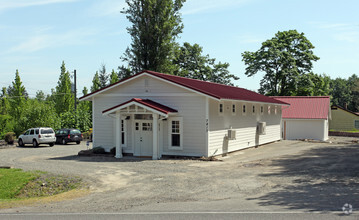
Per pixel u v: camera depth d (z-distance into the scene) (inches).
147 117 896.3
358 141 1455.5
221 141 900.6
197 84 971.9
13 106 1942.7
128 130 929.5
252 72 2208.4
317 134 1612.9
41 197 522.9
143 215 363.9
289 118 1659.7
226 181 550.9
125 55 1760.6
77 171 688.4
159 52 1702.8
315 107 1694.1
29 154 1050.1
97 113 984.9
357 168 649.6
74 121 1690.5
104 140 972.6
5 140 1440.7
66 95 2123.5
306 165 700.7
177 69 1851.6
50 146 1350.9
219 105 893.8
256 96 1255.5
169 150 866.1
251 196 444.8
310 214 340.8
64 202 465.4
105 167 731.4
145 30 1699.1
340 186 487.5
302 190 468.1
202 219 337.4
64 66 2250.2
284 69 2079.2
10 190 582.9
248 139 1093.8
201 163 759.1
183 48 2285.9
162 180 579.2
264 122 1169.4
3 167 748.6
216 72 2352.4
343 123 2047.2
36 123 1620.3
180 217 348.5
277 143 1311.5
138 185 550.3
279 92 2223.2
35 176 642.8
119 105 859.4
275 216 338.0
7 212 416.5
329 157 831.7
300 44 2166.6
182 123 853.2
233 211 365.7
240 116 1032.2
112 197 478.9
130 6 1734.7
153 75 884.0
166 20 1716.3
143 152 903.1
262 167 690.2
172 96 869.8
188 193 478.0
